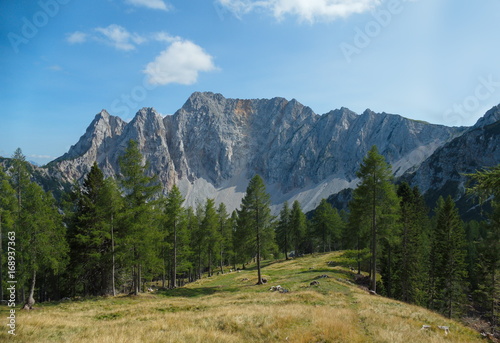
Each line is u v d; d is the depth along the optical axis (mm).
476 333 18516
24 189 29578
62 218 34656
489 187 12227
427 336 15164
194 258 58969
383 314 19609
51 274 40750
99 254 30781
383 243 39375
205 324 15125
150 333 12945
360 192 33531
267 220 40844
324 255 67000
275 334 14016
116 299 27953
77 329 14781
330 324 15594
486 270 39688
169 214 40656
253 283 41281
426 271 46438
